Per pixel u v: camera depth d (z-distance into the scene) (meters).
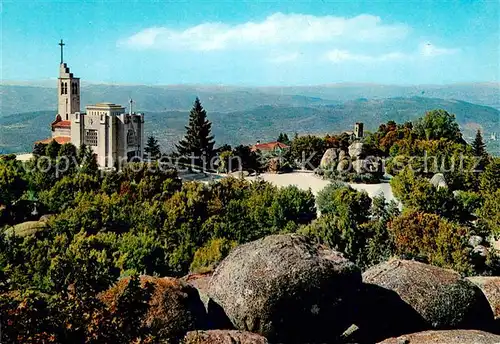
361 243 32.53
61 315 10.47
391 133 102.12
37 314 10.20
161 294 13.73
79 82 128.12
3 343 9.87
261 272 14.35
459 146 82.94
